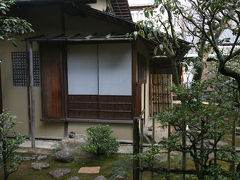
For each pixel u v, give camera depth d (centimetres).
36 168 358
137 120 228
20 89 523
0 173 345
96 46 484
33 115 447
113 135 488
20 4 445
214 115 183
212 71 339
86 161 393
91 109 494
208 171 186
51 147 457
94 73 489
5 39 520
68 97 504
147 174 323
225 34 891
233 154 191
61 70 491
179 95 188
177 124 199
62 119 497
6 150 273
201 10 192
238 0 171
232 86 229
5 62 525
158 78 750
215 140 191
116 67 477
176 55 216
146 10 237
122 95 478
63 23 499
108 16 434
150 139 475
